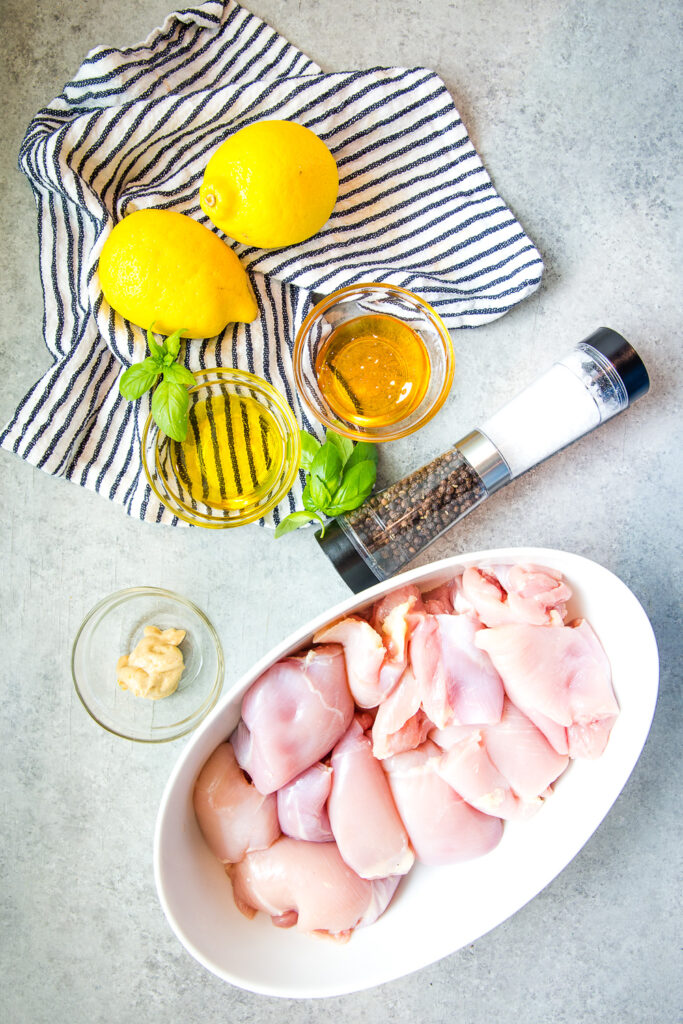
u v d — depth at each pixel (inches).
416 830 22.8
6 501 25.4
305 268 24.9
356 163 24.9
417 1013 26.1
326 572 25.5
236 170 22.1
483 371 25.5
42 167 23.6
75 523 25.5
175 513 24.1
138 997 25.9
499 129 25.3
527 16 25.1
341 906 22.5
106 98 24.2
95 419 24.8
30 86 25.0
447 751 22.9
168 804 21.1
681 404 25.7
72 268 24.6
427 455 25.5
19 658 25.5
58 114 24.3
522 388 25.5
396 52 25.1
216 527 24.2
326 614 21.0
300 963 22.9
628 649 22.4
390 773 23.0
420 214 25.0
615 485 25.7
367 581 24.4
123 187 24.7
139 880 25.7
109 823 25.6
